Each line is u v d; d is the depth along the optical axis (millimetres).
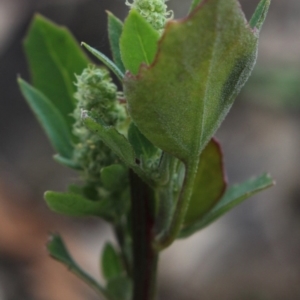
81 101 195
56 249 211
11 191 524
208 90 175
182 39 169
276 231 502
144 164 188
